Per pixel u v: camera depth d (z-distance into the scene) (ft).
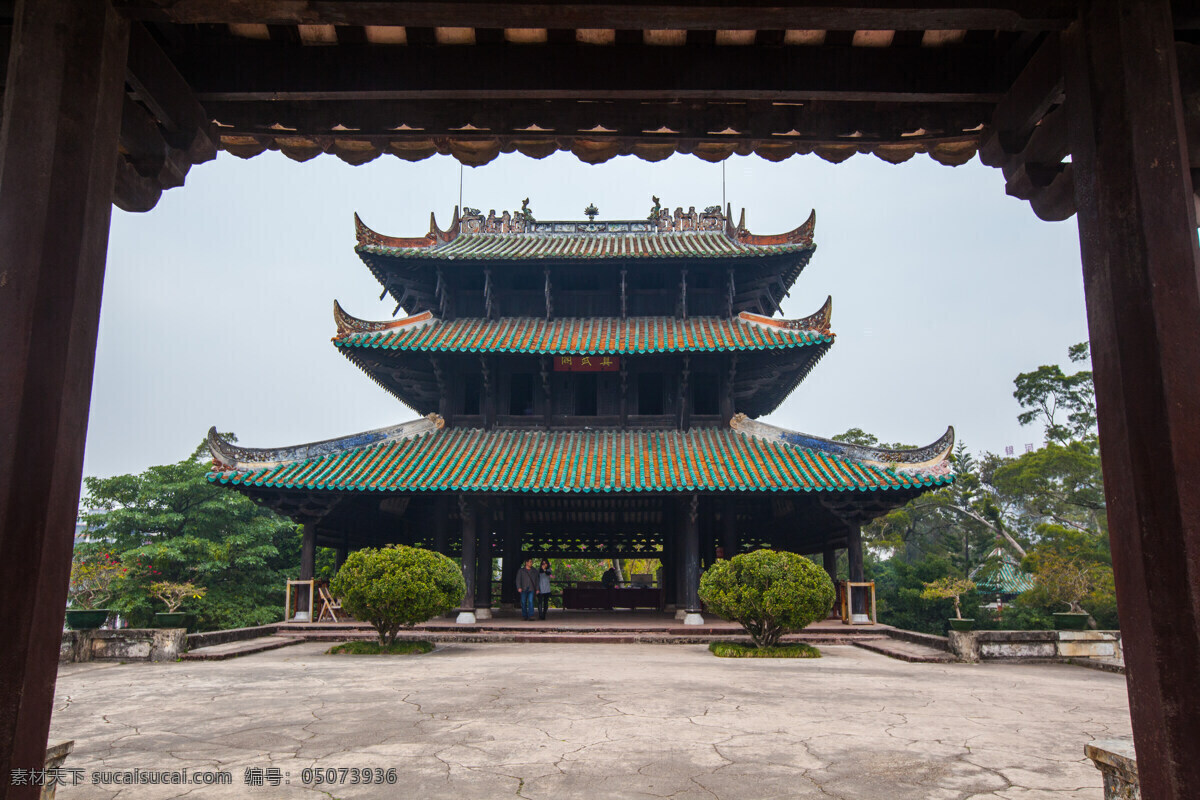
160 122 18.47
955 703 38.19
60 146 12.90
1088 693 42.37
